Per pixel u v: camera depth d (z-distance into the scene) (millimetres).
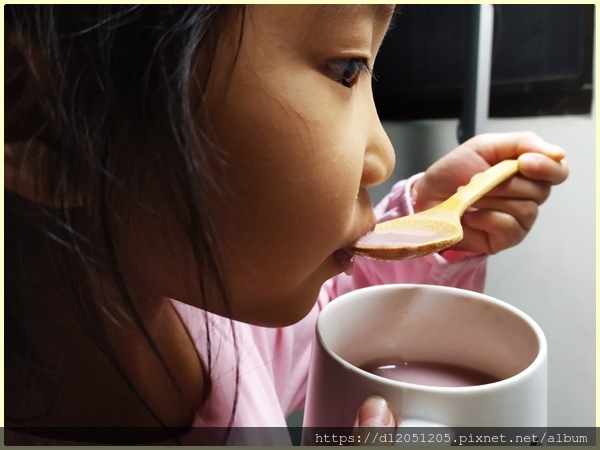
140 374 335
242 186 248
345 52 253
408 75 745
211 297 279
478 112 674
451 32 722
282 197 254
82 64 229
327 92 256
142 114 226
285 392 500
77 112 232
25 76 240
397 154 747
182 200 234
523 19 715
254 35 236
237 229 257
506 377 358
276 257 269
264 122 241
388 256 324
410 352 393
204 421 363
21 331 312
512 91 738
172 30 223
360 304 374
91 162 236
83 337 320
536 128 728
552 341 671
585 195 692
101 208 247
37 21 231
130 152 234
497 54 737
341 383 280
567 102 707
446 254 521
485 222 493
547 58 711
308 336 519
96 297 282
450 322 378
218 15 230
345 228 283
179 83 223
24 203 259
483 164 520
